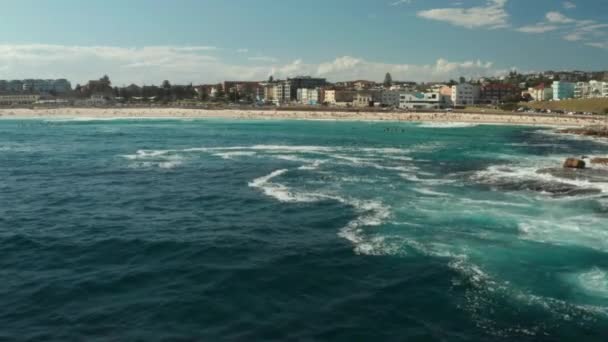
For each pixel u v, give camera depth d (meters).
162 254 25.77
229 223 32.09
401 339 17.02
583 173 50.41
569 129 123.31
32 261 24.75
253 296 20.42
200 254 25.72
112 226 31.53
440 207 35.78
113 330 17.52
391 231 29.48
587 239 27.67
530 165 59.88
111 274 22.86
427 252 25.52
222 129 129.88
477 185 45.09
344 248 26.41
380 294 20.58
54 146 82.44
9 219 33.41
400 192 41.81
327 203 37.47
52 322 18.14
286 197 40.00
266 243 27.58
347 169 55.75
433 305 19.52
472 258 24.56
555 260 24.20
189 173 52.94
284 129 131.88
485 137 107.19
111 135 106.69
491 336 17.16
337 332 17.47
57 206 37.53
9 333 17.30
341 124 159.25
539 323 17.98
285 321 18.25
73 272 23.19
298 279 22.22
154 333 17.30
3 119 179.12
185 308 19.25
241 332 17.39
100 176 51.31
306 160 64.12
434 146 85.75
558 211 34.53
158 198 40.22
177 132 117.25
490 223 31.16
